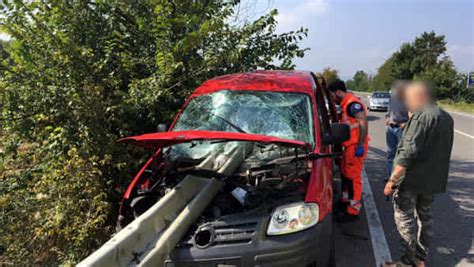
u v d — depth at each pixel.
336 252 4.05
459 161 8.43
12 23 4.64
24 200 4.47
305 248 2.68
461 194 5.92
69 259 3.95
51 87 4.46
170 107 5.30
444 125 3.20
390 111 6.39
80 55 4.55
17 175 4.73
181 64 4.90
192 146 3.78
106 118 4.60
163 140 2.92
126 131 4.71
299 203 2.80
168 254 2.50
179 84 5.17
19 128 4.77
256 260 2.62
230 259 2.62
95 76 4.70
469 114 24.81
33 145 5.00
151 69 5.36
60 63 4.53
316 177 3.08
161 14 5.12
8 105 4.60
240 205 3.01
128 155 4.54
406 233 3.43
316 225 2.79
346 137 3.53
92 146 4.24
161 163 3.64
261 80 4.34
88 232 3.87
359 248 4.14
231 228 2.72
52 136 4.34
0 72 4.82
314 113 3.80
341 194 4.89
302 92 4.04
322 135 3.66
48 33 4.59
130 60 5.07
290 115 3.83
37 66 4.64
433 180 3.27
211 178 3.13
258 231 2.68
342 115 4.77
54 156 4.41
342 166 4.74
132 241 2.30
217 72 5.95
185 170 3.22
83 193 4.09
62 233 4.03
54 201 4.21
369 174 7.28
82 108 4.31
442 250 4.06
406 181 3.32
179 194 2.90
